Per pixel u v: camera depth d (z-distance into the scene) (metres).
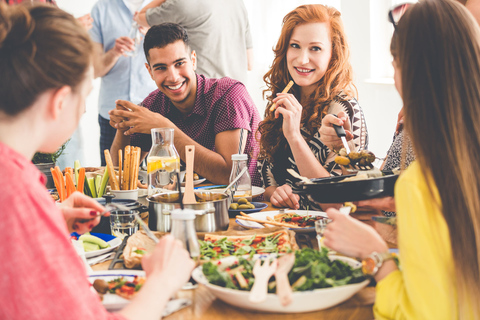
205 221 1.54
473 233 0.91
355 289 1.01
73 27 0.88
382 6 4.40
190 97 2.87
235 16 4.07
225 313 1.01
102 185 2.14
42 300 0.75
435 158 0.94
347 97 2.34
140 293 0.91
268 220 1.74
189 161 1.68
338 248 1.08
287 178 2.38
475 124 0.94
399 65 1.03
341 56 2.33
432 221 0.91
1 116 0.83
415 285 0.90
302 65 2.30
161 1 4.07
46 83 0.83
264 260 1.12
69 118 0.90
